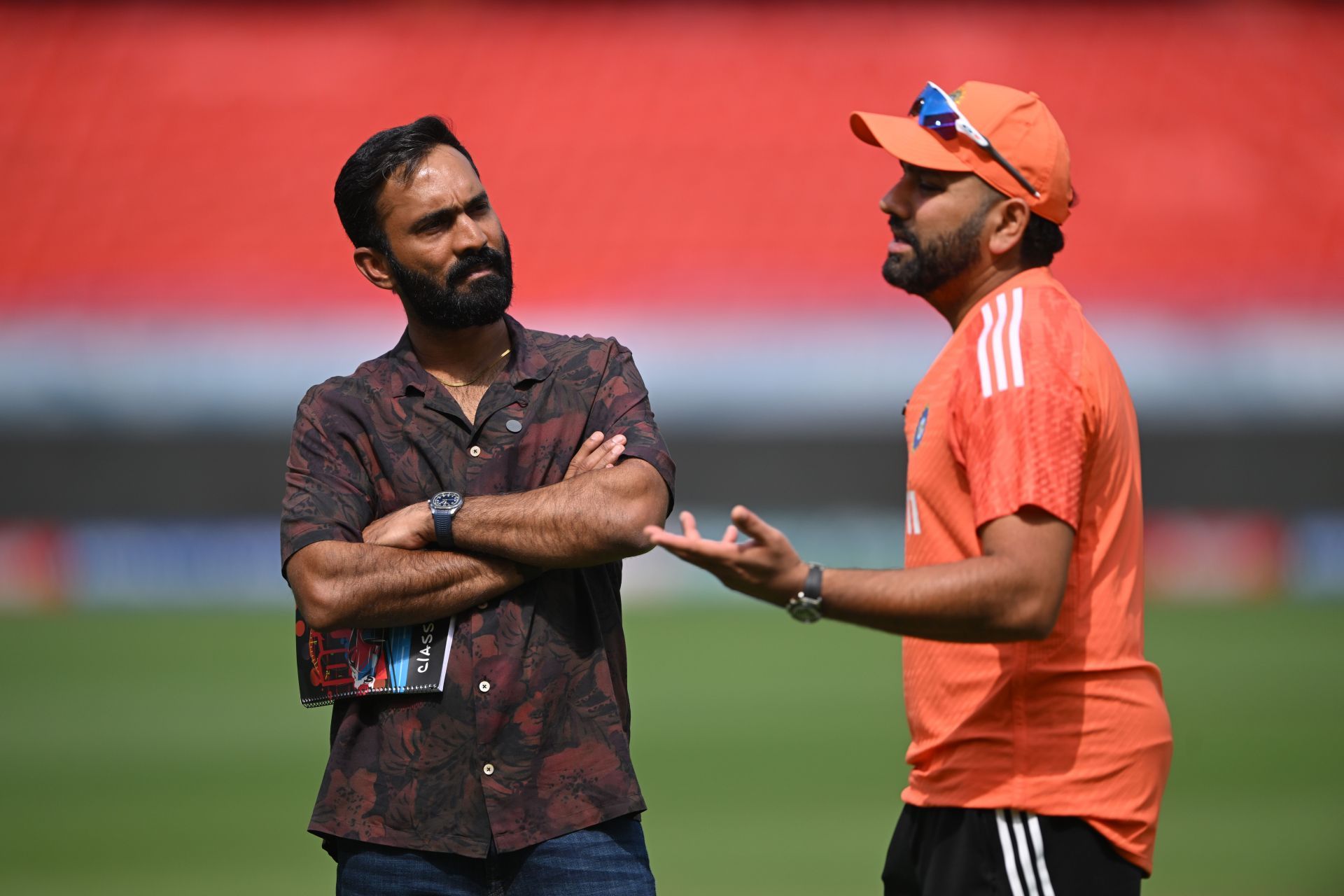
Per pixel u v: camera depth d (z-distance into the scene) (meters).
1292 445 55.78
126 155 73.94
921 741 10.07
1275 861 22.42
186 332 56.53
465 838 10.57
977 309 9.84
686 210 72.81
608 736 10.92
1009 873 9.52
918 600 8.74
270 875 22.16
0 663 41.84
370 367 11.60
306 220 71.25
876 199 73.94
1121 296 66.38
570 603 11.09
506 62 80.38
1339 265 71.31
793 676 41.22
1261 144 76.69
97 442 54.16
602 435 11.43
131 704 36.41
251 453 55.12
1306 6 82.94
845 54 81.94
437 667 10.73
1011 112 9.98
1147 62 81.19
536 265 69.50
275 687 38.59
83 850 23.75
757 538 8.73
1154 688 9.84
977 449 9.23
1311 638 45.22
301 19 81.69
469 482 11.19
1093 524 9.54
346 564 10.76
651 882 10.98
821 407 56.50
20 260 68.44
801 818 25.67
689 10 83.44
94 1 80.88
